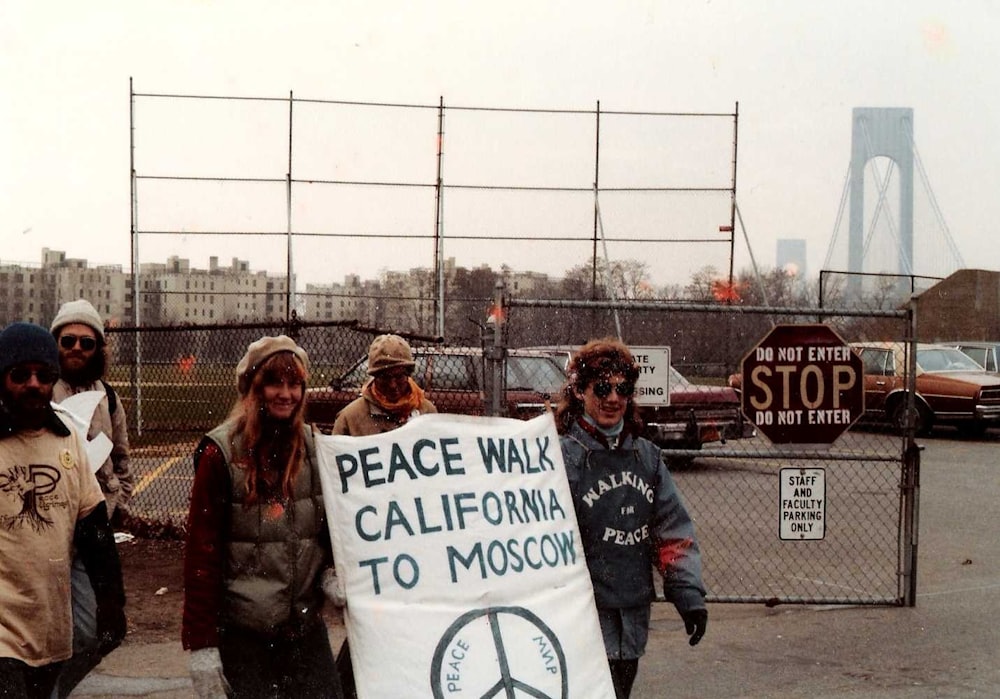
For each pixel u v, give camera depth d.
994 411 19.81
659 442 14.04
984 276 36.62
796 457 7.64
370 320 19.27
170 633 6.79
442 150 19.25
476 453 3.99
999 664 6.41
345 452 3.80
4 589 3.78
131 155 18.81
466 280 19.36
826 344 7.63
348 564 3.71
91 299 37.53
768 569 9.10
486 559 3.85
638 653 4.25
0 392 3.82
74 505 3.97
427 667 3.63
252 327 9.40
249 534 3.68
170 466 14.27
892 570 9.05
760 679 6.13
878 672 6.27
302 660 3.83
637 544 4.23
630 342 19.39
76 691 5.73
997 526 11.26
